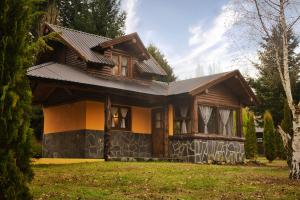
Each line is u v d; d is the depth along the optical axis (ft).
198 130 72.33
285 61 44.75
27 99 20.71
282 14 44.98
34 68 59.52
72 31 74.79
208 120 72.08
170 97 68.03
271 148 79.56
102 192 31.14
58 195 29.40
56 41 71.92
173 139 70.49
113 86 61.11
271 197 30.45
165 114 70.08
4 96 19.33
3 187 18.85
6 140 19.40
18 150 19.94
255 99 77.46
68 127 68.69
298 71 104.12
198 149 67.82
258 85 119.03
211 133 72.90
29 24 21.89
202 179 39.24
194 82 73.31
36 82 52.95
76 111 67.41
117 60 71.72
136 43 72.49
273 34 46.50
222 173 45.91
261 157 122.11
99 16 103.81
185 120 71.36
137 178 38.68
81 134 65.57
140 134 72.59
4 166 18.80
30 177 20.61
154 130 74.02
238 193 32.19
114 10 107.76
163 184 35.86
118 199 28.48
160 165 51.44
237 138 75.46
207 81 69.41
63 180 37.68
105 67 69.00
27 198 19.72
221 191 33.17
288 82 44.21
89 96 66.03
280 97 116.57
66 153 68.39
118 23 108.17
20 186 19.35
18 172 19.27
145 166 49.57
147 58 75.15
